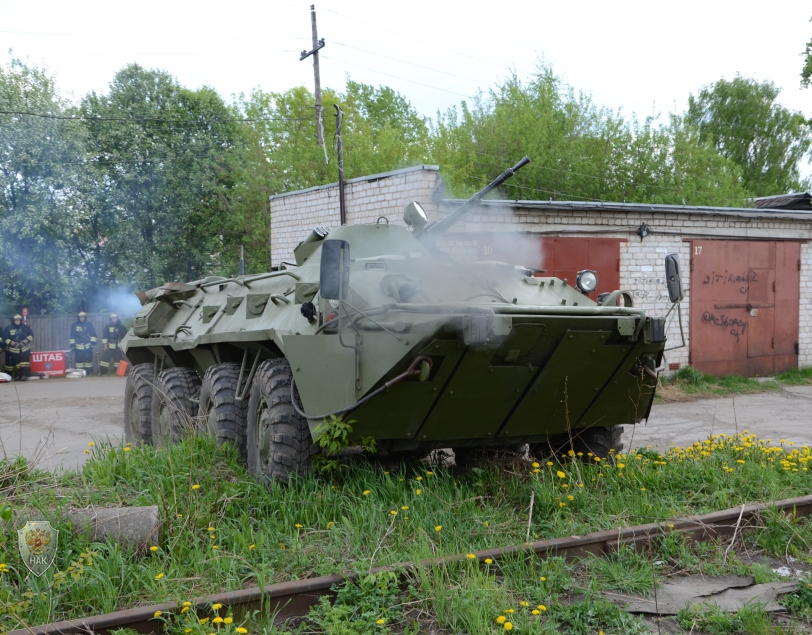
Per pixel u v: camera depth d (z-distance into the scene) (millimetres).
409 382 5078
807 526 5246
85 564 4125
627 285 14102
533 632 3574
